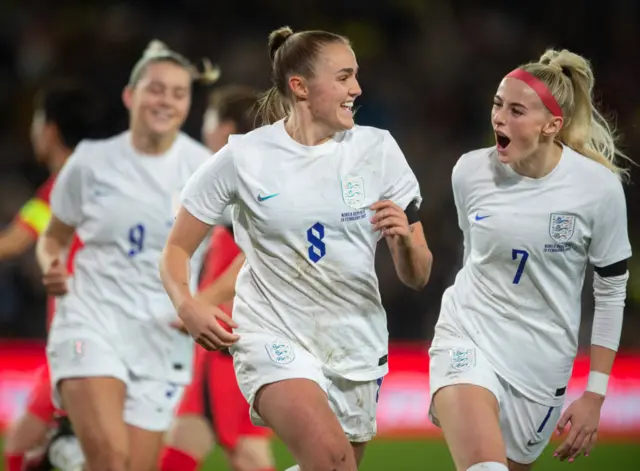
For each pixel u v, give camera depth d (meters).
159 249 19.69
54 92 22.75
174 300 14.81
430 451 30.80
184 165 20.14
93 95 23.05
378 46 51.91
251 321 15.18
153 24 51.91
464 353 15.77
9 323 39.56
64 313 19.39
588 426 15.66
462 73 50.97
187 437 21.95
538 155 15.59
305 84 14.83
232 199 15.22
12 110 48.81
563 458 15.79
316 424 14.02
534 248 15.67
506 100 15.31
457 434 15.02
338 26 52.50
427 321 40.62
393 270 40.84
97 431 18.33
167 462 21.78
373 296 15.39
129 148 19.95
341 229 14.90
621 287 16.08
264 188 14.80
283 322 15.06
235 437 22.16
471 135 49.41
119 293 19.45
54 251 20.28
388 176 15.35
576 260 15.91
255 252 15.20
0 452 28.67
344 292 15.12
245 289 15.40
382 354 15.62
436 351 16.12
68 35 50.69
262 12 52.91
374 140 15.36
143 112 19.70
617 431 33.38
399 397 33.62
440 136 48.81
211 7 52.69
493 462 14.45
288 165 14.90
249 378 14.88
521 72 15.41
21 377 32.88
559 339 16.06
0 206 44.25
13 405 32.69
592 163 15.86
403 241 14.89
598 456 30.28
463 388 15.45
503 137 15.44
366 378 15.44
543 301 15.93
